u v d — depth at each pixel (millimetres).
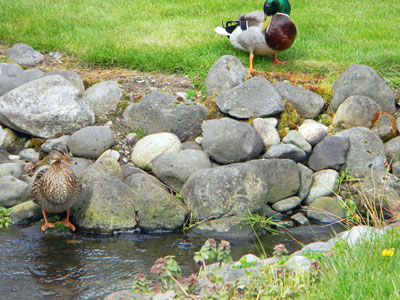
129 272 4566
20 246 4758
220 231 4938
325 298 4090
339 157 5301
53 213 5012
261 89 5441
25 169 5258
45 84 5387
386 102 5547
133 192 5035
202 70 5785
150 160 5230
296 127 5453
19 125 5344
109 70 5840
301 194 5211
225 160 5246
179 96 5434
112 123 5461
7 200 5012
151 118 5395
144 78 5730
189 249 4770
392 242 4332
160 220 4961
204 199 5000
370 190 5180
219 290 4207
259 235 4934
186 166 5160
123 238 4871
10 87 5520
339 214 5109
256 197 5020
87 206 4949
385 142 5473
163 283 4352
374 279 4117
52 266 4605
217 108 5461
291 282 4195
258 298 4188
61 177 4828
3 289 4445
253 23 5746
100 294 4422
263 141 5328
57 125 5359
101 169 5121
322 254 4359
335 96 5570
